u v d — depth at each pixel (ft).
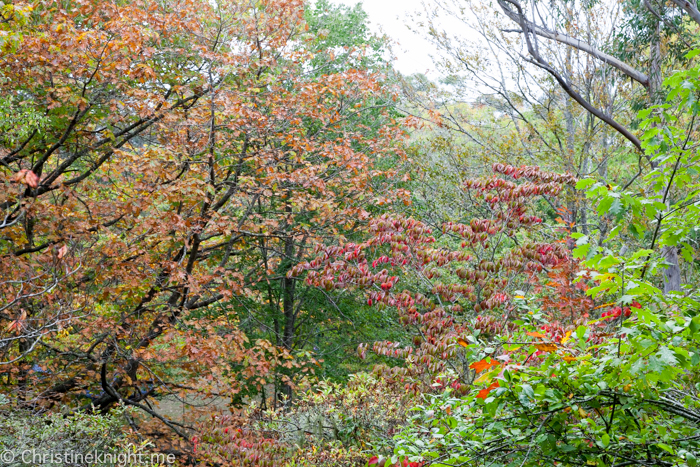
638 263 9.24
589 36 39.32
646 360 8.16
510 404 9.71
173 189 27.61
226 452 18.69
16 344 28.48
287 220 37.52
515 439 9.52
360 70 36.24
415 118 37.73
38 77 24.71
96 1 26.86
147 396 34.88
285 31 32.63
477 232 20.47
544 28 37.52
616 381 8.59
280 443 19.92
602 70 39.73
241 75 32.55
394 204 43.19
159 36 29.25
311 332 49.19
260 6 31.89
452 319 19.34
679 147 10.50
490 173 42.29
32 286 23.21
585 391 8.93
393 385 20.02
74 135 29.55
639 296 9.12
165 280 31.73
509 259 19.44
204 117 29.73
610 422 8.98
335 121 35.37
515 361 10.68
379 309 19.56
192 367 31.55
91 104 27.48
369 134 47.09
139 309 30.50
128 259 30.81
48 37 23.75
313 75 39.19
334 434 20.24
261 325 44.70
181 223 27.25
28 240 30.60
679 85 10.48
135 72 26.66
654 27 37.73
